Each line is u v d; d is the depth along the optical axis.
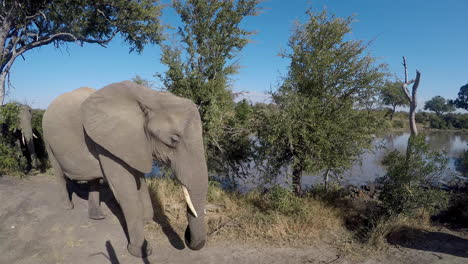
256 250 4.85
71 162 5.08
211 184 7.40
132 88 4.13
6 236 4.75
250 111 6.96
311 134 5.96
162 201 6.39
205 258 4.57
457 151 19.88
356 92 6.31
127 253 4.57
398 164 5.77
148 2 12.70
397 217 5.63
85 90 5.55
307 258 4.64
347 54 6.15
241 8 7.07
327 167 6.26
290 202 6.17
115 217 5.66
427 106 75.81
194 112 3.96
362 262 4.55
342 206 6.82
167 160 4.05
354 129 6.11
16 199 6.09
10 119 8.05
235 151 7.55
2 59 10.79
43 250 4.47
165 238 5.10
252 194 7.12
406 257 4.71
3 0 10.48
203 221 4.04
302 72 6.36
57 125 5.02
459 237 5.58
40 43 12.16
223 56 7.20
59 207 5.91
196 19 7.12
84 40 12.83
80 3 11.87
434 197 5.50
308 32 6.40
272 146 6.42
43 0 11.76
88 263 4.23
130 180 4.44
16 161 7.97
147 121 4.06
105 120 4.12
